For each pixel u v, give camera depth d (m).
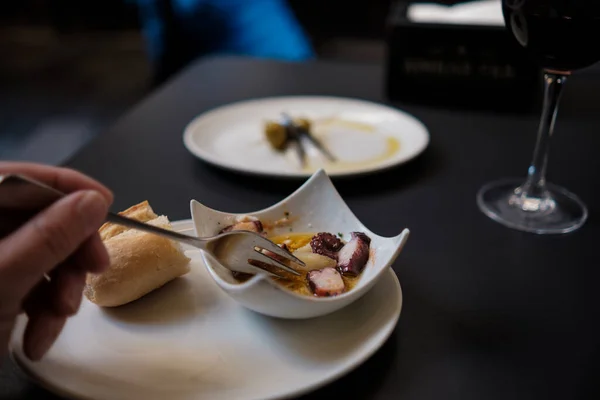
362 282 0.29
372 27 1.93
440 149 0.52
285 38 1.11
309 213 0.34
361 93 0.67
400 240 0.29
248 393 0.24
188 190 0.44
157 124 0.57
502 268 0.34
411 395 0.25
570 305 0.31
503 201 0.42
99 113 1.58
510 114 0.61
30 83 1.77
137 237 0.29
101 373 0.25
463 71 0.63
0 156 1.32
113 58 1.98
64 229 0.21
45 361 0.25
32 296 0.24
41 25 2.21
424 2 0.68
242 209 0.41
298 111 0.59
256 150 0.51
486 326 0.29
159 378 0.24
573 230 0.38
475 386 0.25
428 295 0.31
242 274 0.30
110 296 0.28
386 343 0.28
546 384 0.26
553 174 0.47
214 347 0.26
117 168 0.47
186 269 0.31
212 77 0.71
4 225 0.23
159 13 1.05
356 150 0.51
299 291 0.29
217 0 1.09
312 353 0.26
